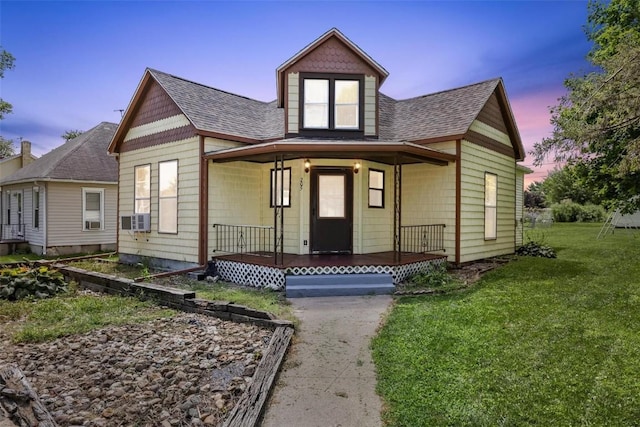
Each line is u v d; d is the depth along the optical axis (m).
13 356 4.20
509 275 8.42
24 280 7.10
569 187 31.59
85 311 6.08
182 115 9.47
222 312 5.62
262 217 10.02
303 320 5.42
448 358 3.86
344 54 9.49
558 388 3.15
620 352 3.86
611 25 12.14
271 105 12.38
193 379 3.55
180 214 9.47
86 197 15.01
